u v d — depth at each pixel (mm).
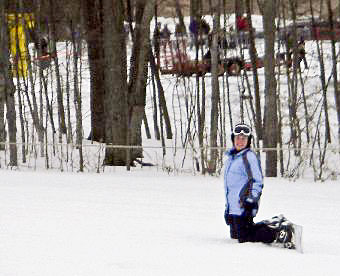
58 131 82250
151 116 95625
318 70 96438
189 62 85438
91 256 26125
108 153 64750
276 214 37875
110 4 64062
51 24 72875
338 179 56875
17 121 87688
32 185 47938
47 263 24875
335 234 32500
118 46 64312
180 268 24219
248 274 23484
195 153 65438
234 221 29234
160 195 44312
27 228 32250
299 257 26375
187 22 108125
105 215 36500
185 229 32969
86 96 101000
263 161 66188
